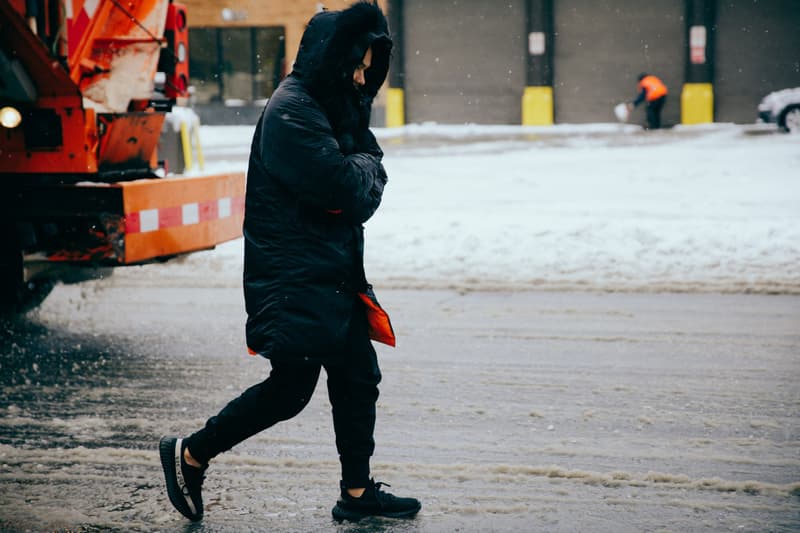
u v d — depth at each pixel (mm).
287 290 6051
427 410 9141
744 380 9992
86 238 10875
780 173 29812
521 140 49250
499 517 6723
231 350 11617
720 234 17578
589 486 7262
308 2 59812
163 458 6562
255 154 6270
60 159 10852
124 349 11656
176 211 11570
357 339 6438
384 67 6320
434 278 15516
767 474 7438
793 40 59438
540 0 61812
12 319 12734
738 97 60500
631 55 61875
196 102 62250
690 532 6410
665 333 11984
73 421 8977
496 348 11422
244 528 6613
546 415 8961
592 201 24797
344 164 5930
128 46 12133
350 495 6645
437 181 30250
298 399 6379
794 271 15336
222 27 61188
